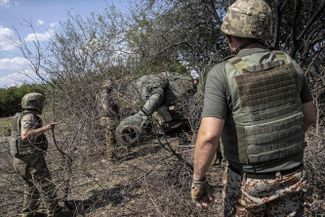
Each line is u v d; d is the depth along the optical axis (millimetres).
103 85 5598
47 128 4668
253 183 2189
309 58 6984
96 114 5613
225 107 2146
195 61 7965
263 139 2141
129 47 7254
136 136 5594
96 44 6453
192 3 8250
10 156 5270
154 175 4664
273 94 2152
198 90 5285
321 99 5363
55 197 4770
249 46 2234
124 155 5562
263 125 2139
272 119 2150
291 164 2199
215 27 8398
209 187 2295
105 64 6008
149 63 7004
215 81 2156
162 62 7398
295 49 6863
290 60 2268
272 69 2182
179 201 4051
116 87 5430
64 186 5004
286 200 2217
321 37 7180
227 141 2246
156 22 8156
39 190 4633
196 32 8320
